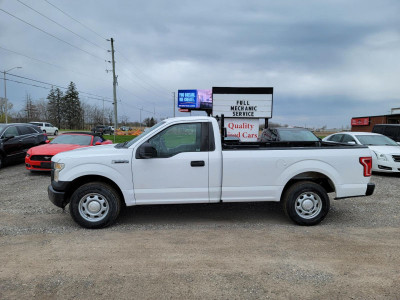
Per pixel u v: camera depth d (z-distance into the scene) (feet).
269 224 16.88
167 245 13.73
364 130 107.24
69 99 292.81
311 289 10.09
